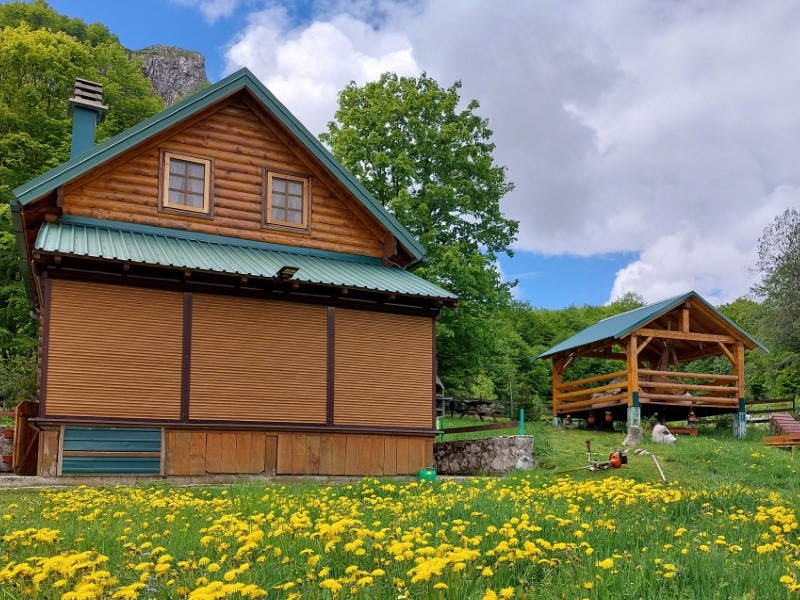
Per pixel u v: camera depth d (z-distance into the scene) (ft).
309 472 49.62
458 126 101.24
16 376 79.46
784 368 129.70
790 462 56.44
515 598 16.93
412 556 18.54
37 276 48.80
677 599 17.13
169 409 46.34
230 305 49.03
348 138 97.30
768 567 19.43
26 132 122.21
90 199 49.39
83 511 31.60
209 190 52.90
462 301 94.53
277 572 19.07
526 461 53.11
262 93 54.13
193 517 28.53
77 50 135.13
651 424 87.86
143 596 17.26
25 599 16.85
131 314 46.29
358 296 52.65
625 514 28.37
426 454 53.47
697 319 80.94
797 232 121.39
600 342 79.61
